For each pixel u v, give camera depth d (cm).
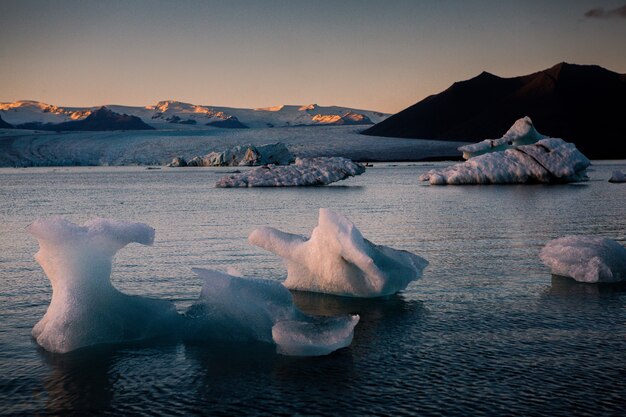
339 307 779
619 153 17150
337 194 3159
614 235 1373
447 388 500
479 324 684
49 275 664
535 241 1306
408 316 724
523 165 3984
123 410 470
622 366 543
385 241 1322
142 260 1105
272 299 677
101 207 2480
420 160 12481
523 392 489
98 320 643
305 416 452
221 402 482
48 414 465
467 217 1852
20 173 8012
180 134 14275
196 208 2336
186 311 696
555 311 733
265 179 4162
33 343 634
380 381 519
